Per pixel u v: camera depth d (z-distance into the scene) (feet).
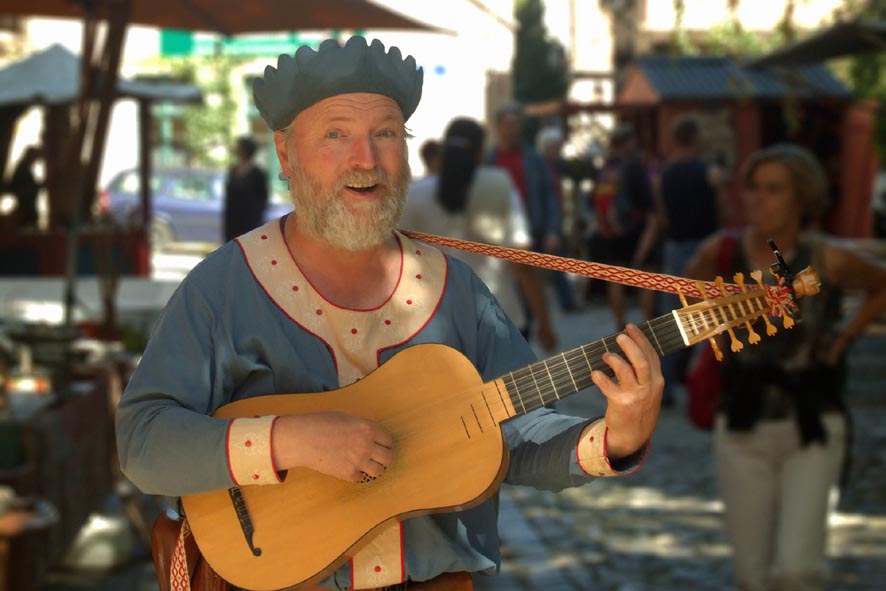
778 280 8.19
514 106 32.14
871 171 70.33
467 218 22.44
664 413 35.06
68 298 26.84
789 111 29.73
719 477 15.05
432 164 24.39
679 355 36.17
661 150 69.05
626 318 55.36
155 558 8.80
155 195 89.71
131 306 38.24
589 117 79.30
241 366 8.43
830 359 14.64
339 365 8.57
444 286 8.95
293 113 8.52
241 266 8.63
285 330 8.53
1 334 21.29
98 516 22.02
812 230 14.94
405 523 8.55
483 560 8.77
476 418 8.44
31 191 52.39
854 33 32.17
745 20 57.21
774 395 14.53
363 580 8.50
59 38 82.02
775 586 14.55
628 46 87.76
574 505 25.38
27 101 49.83
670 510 24.86
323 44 8.39
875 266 14.53
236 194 53.62
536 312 24.48
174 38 50.14
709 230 35.78
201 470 7.98
